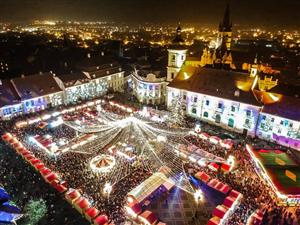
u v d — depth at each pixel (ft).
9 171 183.32
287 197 157.79
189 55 427.33
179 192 173.88
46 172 177.17
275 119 231.30
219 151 214.69
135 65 415.64
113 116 274.36
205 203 164.86
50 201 159.84
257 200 161.48
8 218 116.57
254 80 254.06
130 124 239.71
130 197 156.87
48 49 629.51
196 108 282.15
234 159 203.00
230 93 257.34
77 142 216.54
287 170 176.86
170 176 183.21
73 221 147.23
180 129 251.80
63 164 191.72
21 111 285.02
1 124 258.16
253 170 191.62
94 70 357.61
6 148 212.84
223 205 152.46
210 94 266.16
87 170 186.60
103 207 155.84
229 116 258.78
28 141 222.48
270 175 172.65
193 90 278.26
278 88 258.78
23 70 460.96
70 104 322.34
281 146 230.89
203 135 234.17
